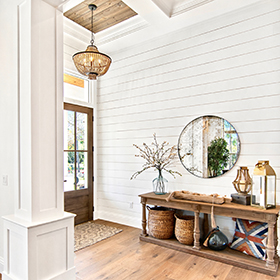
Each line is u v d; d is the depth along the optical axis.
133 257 2.75
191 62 3.38
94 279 2.28
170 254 2.82
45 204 1.98
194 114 3.33
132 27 3.52
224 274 2.36
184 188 3.38
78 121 4.16
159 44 3.70
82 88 4.29
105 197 4.34
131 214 3.96
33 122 1.92
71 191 3.96
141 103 3.88
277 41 2.76
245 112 2.94
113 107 4.25
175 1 2.97
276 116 2.74
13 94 2.26
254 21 2.91
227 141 3.04
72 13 3.29
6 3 2.39
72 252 2.11
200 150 3.24
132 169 3.96
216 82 3.16
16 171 2.04
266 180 2.42
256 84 2.88
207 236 2.95
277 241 2.59
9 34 2.34
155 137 3.70
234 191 2.98
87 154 4.29
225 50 3.11
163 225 3.11
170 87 3.57
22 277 1.85
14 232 1.94
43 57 2.03
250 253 2.61
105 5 3.10
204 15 3.11
